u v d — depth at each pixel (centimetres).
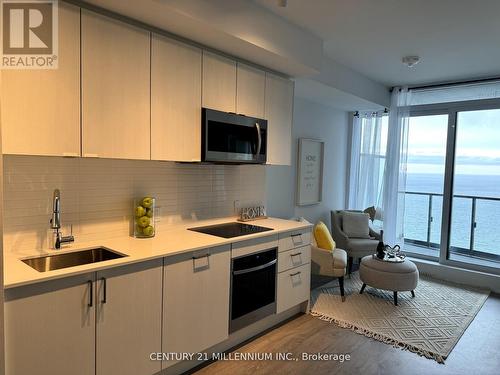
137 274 201
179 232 277
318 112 496
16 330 156
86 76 198
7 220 199
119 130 214
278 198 437
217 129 271
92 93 201
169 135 242
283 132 344
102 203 242
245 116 293
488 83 447
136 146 224
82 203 231
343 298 378
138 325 203
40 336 164
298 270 328
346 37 322
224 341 270
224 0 237
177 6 208
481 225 479
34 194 208
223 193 332
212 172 320
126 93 217
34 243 209
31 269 172
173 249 221
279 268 305
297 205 470
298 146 463
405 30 304
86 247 221
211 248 243
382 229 517
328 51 360
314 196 494
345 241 462
